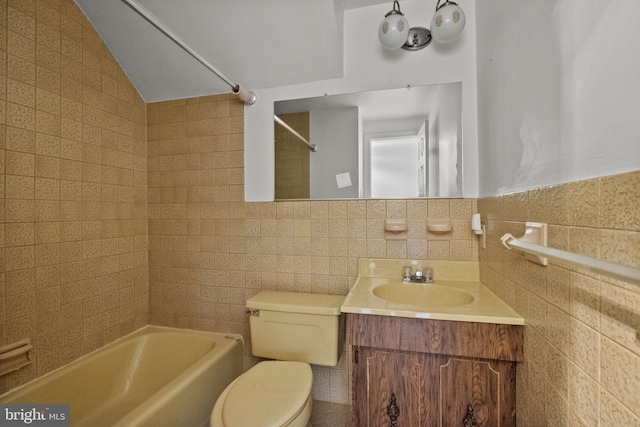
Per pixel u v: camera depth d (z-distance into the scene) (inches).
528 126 31.9
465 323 36.3
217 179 67.4
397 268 56.9
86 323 56.9
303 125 62.4
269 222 64.3
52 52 50.8
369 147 59.0
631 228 17.2
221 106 67.0
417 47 55.9
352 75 59.6
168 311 70.3
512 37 36.3
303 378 44.9
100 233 60.0
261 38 56.2
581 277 22.6
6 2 44.3
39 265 48.9
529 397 32.2
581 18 22.4
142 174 70.0
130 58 63.3
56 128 51.5
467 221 54.2
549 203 27.2
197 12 53.6
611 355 19.2
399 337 38.3
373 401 39.8
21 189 46.3
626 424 17.8
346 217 60.1
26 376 46.9
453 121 54.8
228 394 41.4
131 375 62.6
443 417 37.8
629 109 17.4
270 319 55.0
